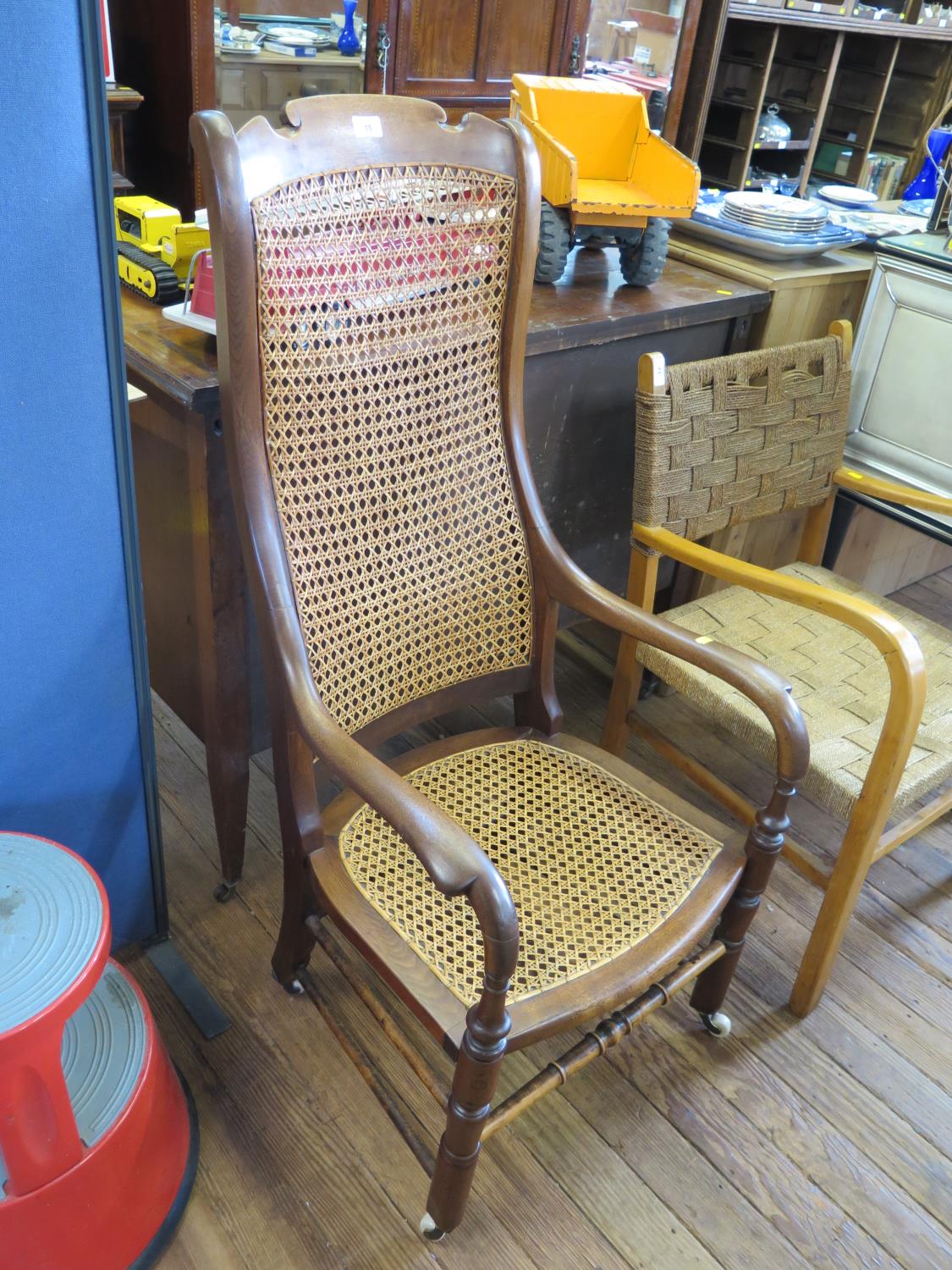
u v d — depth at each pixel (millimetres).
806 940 1696
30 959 996
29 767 1249
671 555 1548
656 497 1570
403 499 1278
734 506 1713
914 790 1410
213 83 2219
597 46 2582
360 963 1560
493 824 1296
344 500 1222
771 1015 1562
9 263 975
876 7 2750
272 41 2240
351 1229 1246
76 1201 1058
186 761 1904
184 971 1505
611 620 1334
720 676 1244
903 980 1648
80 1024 1184
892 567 2600
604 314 1682
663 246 1782
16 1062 928
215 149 1002
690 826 1317
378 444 1236
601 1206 1296
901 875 1852
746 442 1669
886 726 1330
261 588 1130
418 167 1183
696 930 1180
